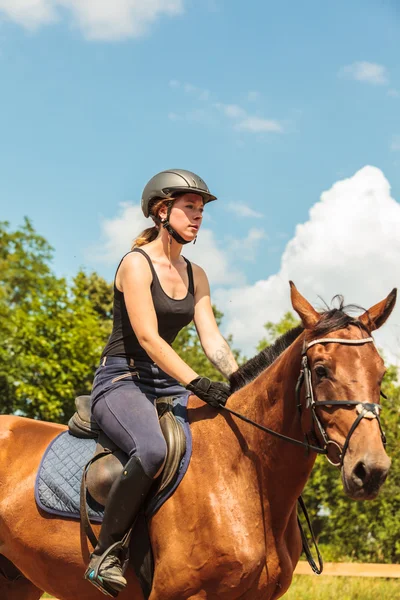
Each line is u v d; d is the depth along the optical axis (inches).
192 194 150.2
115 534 134.1
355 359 122.0
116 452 141.6
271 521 134.3
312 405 124.7
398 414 503.5
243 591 129.3
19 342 751.7
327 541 569.9
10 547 153.5
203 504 131.9
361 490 115.3
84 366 765.9
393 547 515.2
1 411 757.3
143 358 146.4
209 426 140.7
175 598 130.9
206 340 154.2
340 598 312.7
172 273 149.6
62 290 801.6
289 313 892.0
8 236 1477.6
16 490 152.4
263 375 140.9
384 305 132.0
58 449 152.5
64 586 147.1
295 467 133.3
